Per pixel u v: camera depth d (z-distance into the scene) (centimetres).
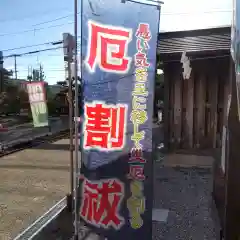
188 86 1131
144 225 497
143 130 493
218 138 1113
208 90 1120
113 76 489
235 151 457
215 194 729
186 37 812
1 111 3422
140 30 480
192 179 953
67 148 1723
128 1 475
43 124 1856
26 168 1265
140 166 496
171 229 628
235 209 466
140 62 484
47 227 688
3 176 1147
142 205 498
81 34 487
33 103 1833
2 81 3462
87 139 506
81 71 495
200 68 1113
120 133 497
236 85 437
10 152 1599
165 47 830
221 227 590
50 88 4256
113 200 505
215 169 743
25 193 945
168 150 1163
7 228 695
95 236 516
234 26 454
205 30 795
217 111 1112
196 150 1137
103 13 480
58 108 4338
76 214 536
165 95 1154
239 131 442
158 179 960
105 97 494
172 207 736
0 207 829
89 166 510
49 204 845
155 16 479
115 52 485
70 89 726
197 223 650
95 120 500
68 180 1075
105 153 502
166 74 1142
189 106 1135
